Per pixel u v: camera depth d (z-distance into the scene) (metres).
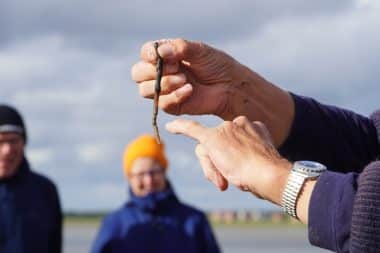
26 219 3.65
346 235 1.12
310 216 1.15
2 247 3.62
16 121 3.65
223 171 1.21
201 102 1.45
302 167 1.17
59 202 3.80
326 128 1.56
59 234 3.79
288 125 1.53
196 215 3.74
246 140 1.22
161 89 1.40
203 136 1.24
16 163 3.65
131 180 3.76
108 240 3.69
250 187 1.19
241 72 1.48
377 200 1.10
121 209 3.74
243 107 1.49
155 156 3.70
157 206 3.71
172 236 3.68
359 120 1.60
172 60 1.38
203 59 1.42
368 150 1.59
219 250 3.74
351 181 1.14
